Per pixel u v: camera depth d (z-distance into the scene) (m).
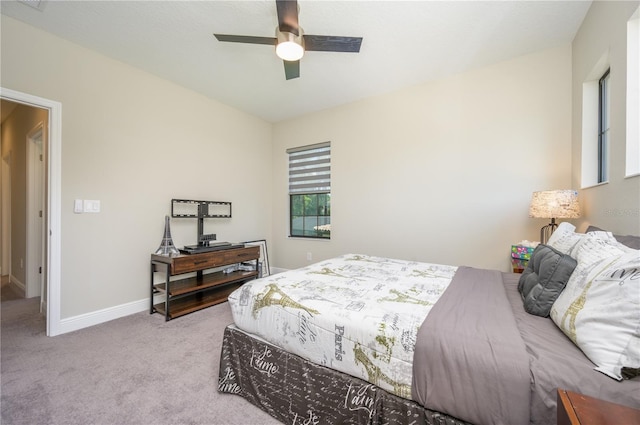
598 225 1.87
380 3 1.90
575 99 2.33
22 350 2.00
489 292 1.49
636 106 1.47
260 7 1.96
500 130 2.71
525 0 1.89
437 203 3.04
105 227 2.54
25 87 2.10
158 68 2.78
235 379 1.55
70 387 1.58
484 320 1.11
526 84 2.59
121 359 1.88
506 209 2.70
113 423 1.32
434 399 0.95
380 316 1.19
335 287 1.62
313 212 4.10
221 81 3.05
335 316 1.23
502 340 0.95
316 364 1.28
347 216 3.68
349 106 3.64
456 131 2.93
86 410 1.40
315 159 4.04
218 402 1.48
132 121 2.73
